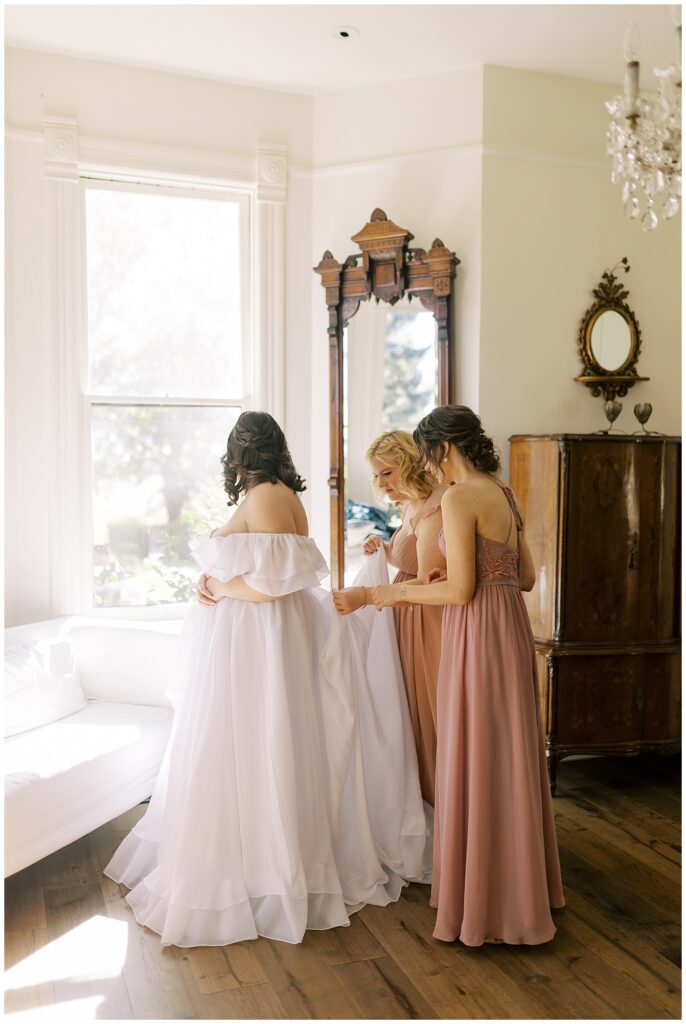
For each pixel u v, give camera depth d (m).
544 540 3.72
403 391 4.00
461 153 3.94
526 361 4.04
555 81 4.04
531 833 2.45
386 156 4.09
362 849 2.76
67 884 2.85
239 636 2.61
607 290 4.14
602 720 3.74
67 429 3.88
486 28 3.55
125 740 3.03
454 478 2.68
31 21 3.49
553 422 4.11
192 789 2.54
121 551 4.05
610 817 3.46
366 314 4.03
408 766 2.91
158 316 4.08
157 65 3.90
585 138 4.10
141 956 2.42
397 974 2.35
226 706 2.59
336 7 3.37
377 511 4.07
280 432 2.80
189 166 4.01
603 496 3.69
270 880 2.56
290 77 4.03
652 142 2.40
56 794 2.70
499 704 2.48
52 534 3.87
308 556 2.68
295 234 4.21
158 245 4.07
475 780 2.43
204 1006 2.20
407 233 3.86
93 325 3.99
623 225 4.19
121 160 3.91
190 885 2.50
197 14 3.42
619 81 4.11
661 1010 2.20
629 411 4.25
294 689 2.65
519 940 2.46
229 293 4.18
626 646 3.73
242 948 2.47
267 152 4.12
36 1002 2.21
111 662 3.43
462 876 2.49
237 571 2.58
